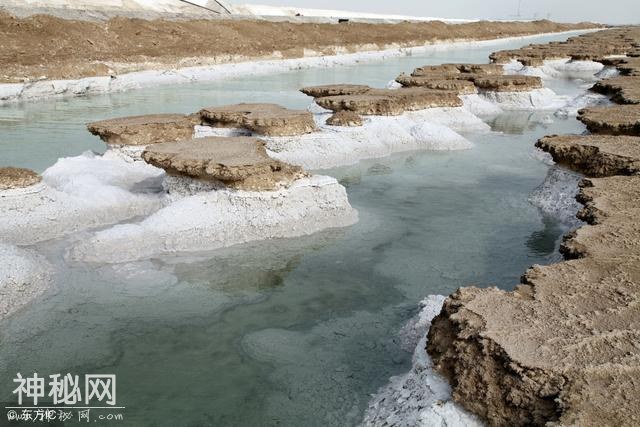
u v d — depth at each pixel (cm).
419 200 754
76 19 2172
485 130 1184
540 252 575
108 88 1664
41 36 1917
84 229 616
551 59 2078
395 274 530
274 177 604
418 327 402
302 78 2050
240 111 938
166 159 637
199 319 450
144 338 422
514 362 265
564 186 679
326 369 378
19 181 595
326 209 639
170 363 391
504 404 261
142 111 1309
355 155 944
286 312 461
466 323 300
